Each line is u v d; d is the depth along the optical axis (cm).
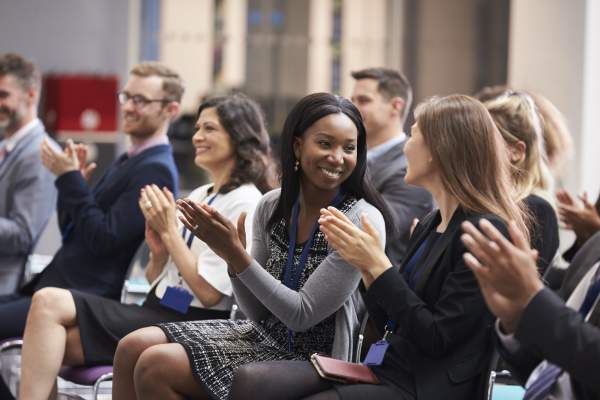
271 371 423
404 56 1443
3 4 1230
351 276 459
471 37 1434
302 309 457
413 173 444
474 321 405
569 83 1230
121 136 1188
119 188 673
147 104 690
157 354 471
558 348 326
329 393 409
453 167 427
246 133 595
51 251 1011
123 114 695
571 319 329
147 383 470
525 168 554
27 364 554
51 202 771
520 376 387
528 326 329
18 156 766
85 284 656
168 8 1401
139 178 667
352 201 486
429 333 404
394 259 652
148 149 687
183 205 449
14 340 630
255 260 503
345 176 475
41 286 670
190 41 1412
